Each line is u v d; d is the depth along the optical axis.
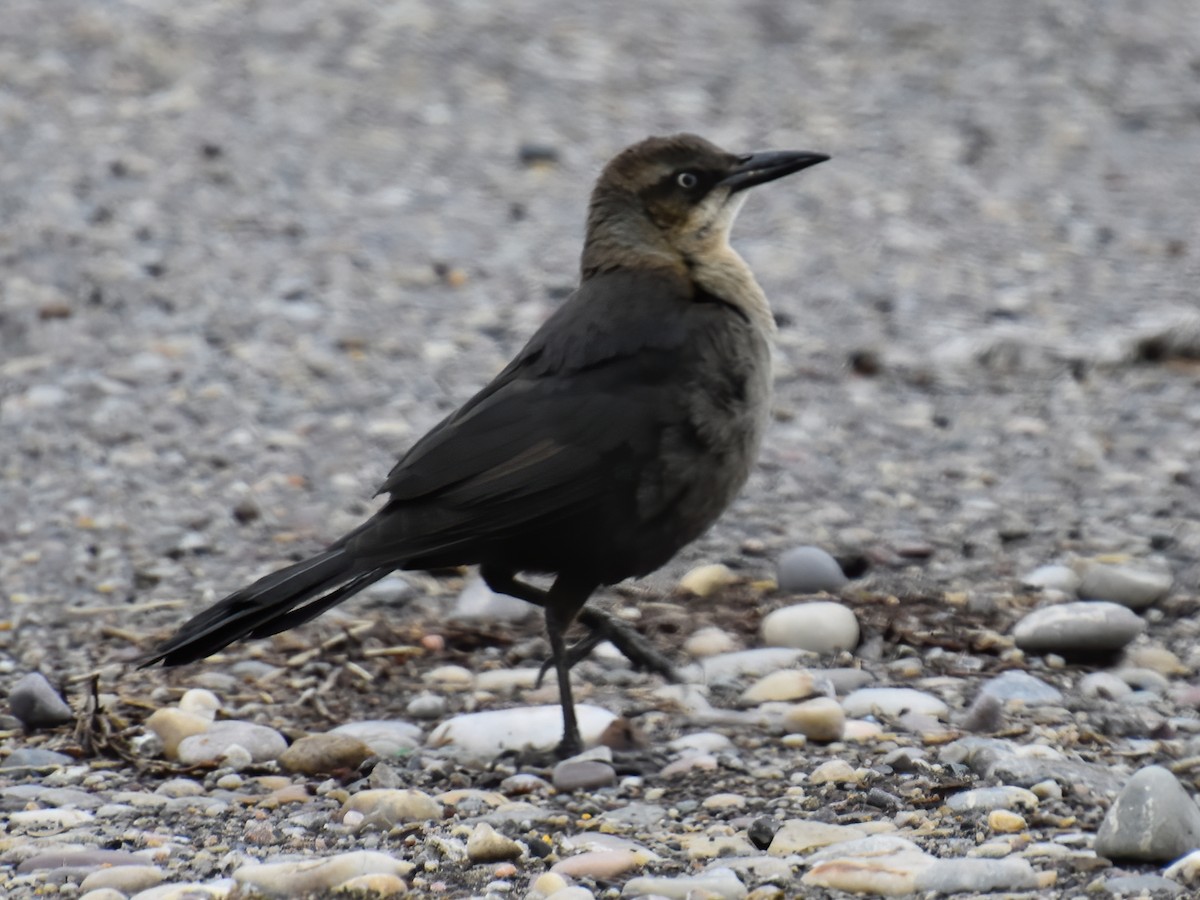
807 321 18.80
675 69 29.00
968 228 22.20
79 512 13.79
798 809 8.42
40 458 14.88
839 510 13.64
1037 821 8.08
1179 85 28.58
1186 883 7.25
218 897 7.37
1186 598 11.65
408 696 10.36
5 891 7.55
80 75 27.39
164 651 8.75
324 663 10.77
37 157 23.62
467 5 32.31
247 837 8.19
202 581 12.45
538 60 29.33
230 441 15.29
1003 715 9.64
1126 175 24.45
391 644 11.08
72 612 11.85
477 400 9.56
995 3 32.88
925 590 11.88
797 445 15.20
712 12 32.38
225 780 9.02
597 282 10.01
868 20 31.81
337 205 22.53
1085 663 10.62
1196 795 8.45
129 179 23.00
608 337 9.49
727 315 9.76
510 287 19.77
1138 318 18.70
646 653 10.13
